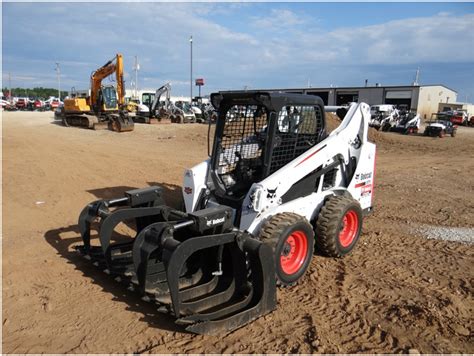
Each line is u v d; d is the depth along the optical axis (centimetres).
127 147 1748
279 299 449
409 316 418
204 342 368
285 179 491
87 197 878
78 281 483
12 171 1126
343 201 553
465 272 532
